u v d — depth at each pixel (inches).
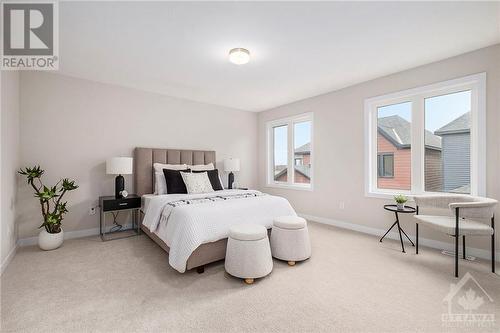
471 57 103.3
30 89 119.9
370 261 98.2
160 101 163.5
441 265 93.8
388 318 61.9
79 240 126.0
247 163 213.8
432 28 86.2
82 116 134.0
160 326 58.6
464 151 109.4
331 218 159.2
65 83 129.1
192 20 81.0
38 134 121.6
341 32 88.5
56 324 58.9
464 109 109.5
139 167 147.7
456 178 111.8
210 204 101.8
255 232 83.1
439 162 116.8
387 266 93.3
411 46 99.2
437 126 117.3
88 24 82.8
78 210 132.1
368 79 136.8
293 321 60.7
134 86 148.1
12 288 75.8
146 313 63.6
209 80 137.9
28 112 119.2
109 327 58.1
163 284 79.3
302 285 78.8
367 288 76.7
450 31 88.2
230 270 82.7
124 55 106.6
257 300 70.0
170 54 106.0
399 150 130.9
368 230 139.2
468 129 108.2
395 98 129.0
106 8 74.2
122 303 68.1
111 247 115.3
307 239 98.5
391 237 129.6
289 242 95.1
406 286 77.9
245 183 212.7
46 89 123.9
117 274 86.4
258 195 130.4
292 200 188.1
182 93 162.7
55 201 125.0
